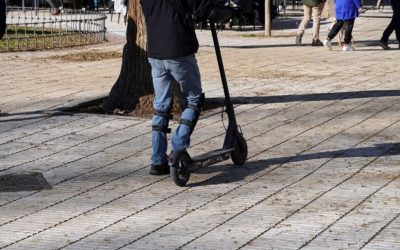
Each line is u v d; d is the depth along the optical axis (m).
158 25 7.75
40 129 10.23
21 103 11.98
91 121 10.68
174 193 7.57
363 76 14.58
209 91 12.86
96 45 19.67
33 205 7.24
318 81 13.98
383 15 30.33
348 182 7.82
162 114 8.05
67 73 15.16
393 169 8.27
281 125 10.39
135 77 11.17
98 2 31.05
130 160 8.76
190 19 7.68
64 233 6.52
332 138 9.66
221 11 7.84
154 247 6.17
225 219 6.80
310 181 7.88
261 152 9.04
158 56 7.78
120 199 7.40
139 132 10.07
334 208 7.04
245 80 14.11
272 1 25.58
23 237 6.43
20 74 15.02
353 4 18.59
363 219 6.73
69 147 9.33
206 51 18.52
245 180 7.97
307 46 19.91
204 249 6.11
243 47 19.66
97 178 8.09
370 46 19.89
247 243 6.22
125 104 11.22
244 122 10.57
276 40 21.48
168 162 7.84
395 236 6.33
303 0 19.81
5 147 9.34
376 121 10.61
